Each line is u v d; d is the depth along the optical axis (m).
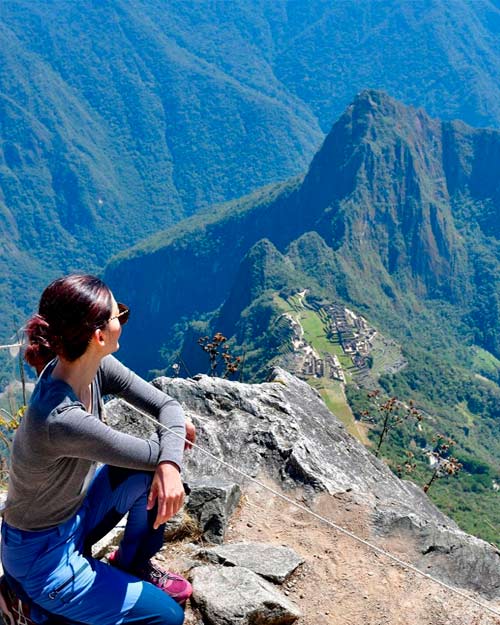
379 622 4.41
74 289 3.12
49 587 3.23
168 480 3.34
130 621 3.37
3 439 6.02
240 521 5.30
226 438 6.27
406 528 5.29
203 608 4.14
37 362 3.18
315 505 5.57
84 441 3.07
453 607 4.58
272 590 4.38
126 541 3.71
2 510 3.25
